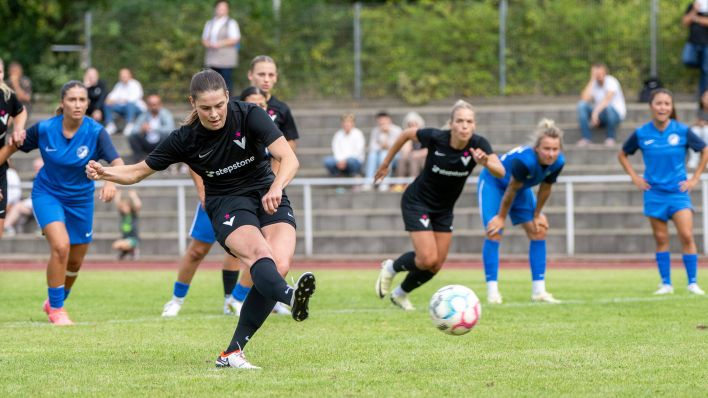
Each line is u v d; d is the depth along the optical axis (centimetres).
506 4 6688
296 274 3928
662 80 6519
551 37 6619
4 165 2461
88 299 2970
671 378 1582
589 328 2186
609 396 1443
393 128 5303
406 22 6800
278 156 1622
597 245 4816
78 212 2456
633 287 3269
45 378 1605
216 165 1667
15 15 7162
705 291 3097
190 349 1930
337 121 6134
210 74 1591
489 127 5997
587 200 5175
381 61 6688
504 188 2889
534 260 2820
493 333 2116
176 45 6712
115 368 1702
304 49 6719
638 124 5891
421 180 2581
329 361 1766
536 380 1570
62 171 2398
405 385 1530
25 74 7044
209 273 4053
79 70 6962
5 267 4525
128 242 4766
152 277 3828
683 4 6612
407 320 2372
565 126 5819
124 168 1677
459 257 4744
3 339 2070
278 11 6756
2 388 1523
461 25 6675
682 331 2127
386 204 5175
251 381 1563
